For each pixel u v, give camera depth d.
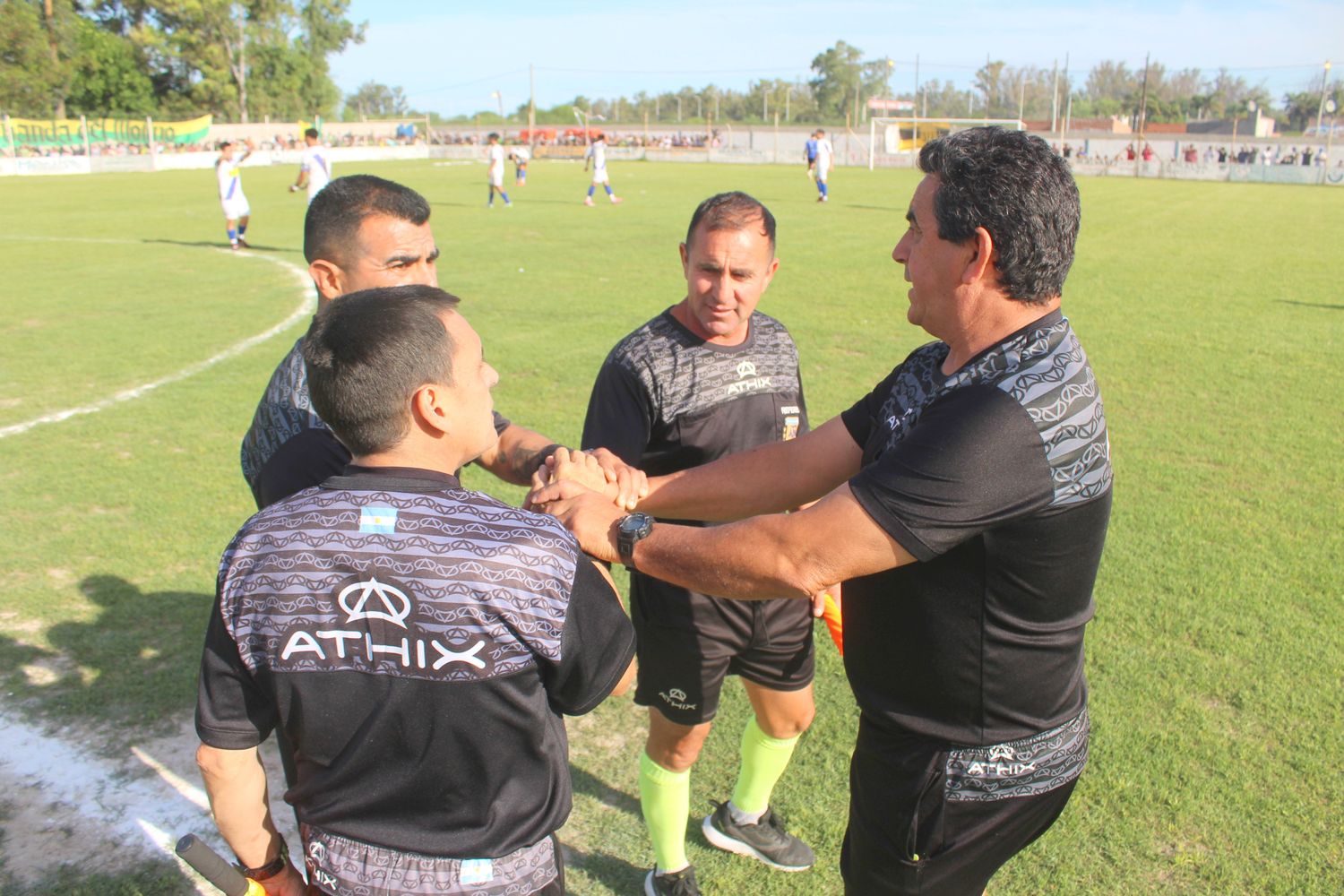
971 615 1.78
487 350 9.27
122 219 21.64
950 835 1.94
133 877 2.98
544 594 1.54
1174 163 43.22
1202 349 9.68
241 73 67.69
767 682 2.87
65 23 56.91
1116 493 5.93
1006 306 1.74
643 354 2.82
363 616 1.52
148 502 5.74
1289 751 3.52
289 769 2.21
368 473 1.60
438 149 56.97
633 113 102.12
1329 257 16.67
